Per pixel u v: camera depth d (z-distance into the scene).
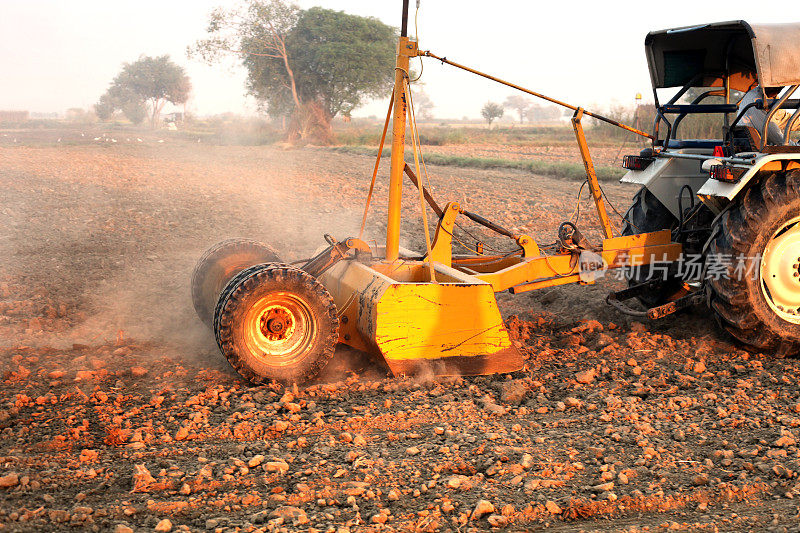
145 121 97.00
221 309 4.84
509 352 5.25
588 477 3.61
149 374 5.16
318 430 4.20
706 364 5.47
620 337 6.18
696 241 6.31
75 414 4.33
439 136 43.66
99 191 14.98
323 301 5.00
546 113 185.38
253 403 4.55
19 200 13.55
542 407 4.60
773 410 4.49
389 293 4.95
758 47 5.25
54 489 3.40
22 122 90.00
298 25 50.28
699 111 6.74
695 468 3.69
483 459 3.80
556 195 15.70
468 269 5.84
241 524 3.11
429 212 13.12
